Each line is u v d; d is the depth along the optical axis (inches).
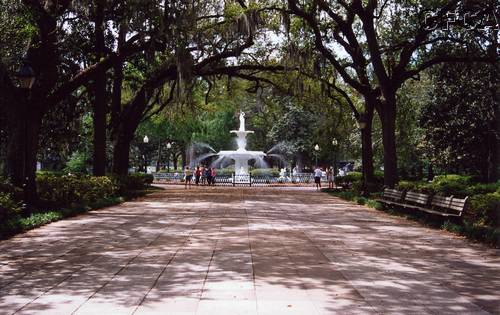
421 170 1909.4
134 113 1186.0
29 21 677.3
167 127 2182.6
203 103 1831.9
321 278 295.9
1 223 483.2
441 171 1710.1
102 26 855.1
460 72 1194.0
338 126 1440.7
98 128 984.9
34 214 583.5
